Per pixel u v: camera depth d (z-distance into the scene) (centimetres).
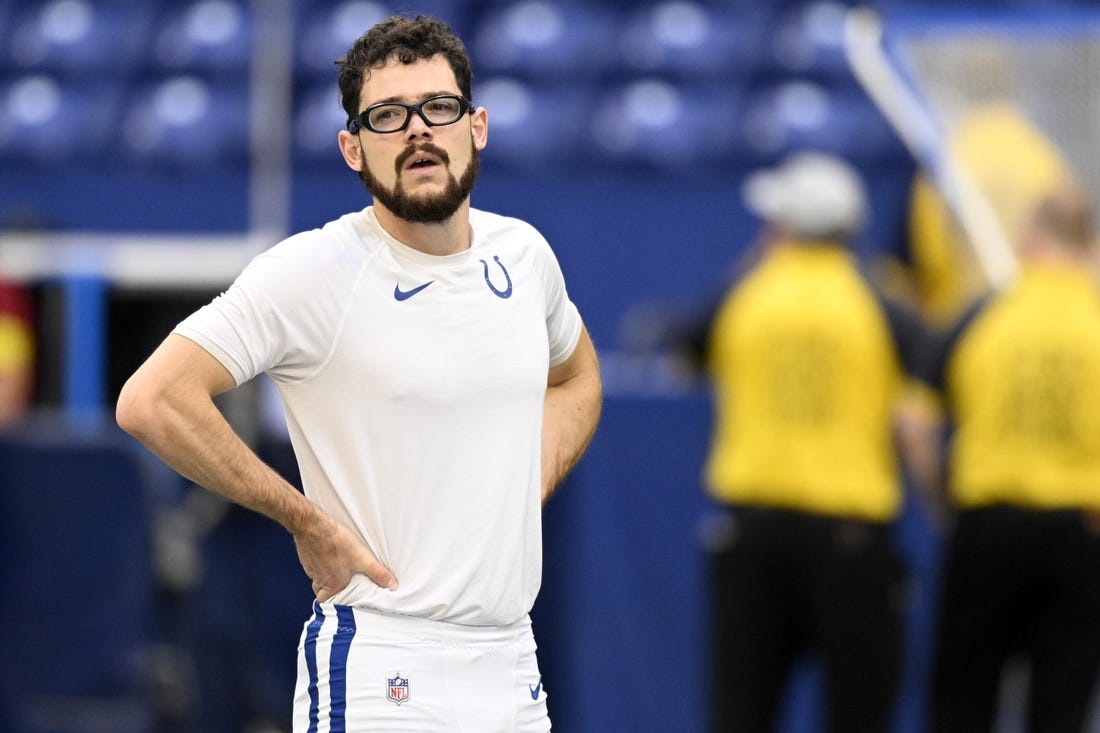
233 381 1146
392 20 1187
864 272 2091
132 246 2759
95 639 2064
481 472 1180
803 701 2219
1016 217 2392
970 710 2077
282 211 3434
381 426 1168
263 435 2112
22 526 2078
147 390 1116
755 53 3944
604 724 2106
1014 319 2038
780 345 2053
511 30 3981
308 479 1198
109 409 2444
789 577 2047
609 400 2125
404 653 1172
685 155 3725
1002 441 2030
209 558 2134
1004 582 2039
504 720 1199
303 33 3947
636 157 3706
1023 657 2261
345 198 3431
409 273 1176
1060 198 2070
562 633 2105
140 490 2061
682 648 2122
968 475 2055
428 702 1171
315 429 1184
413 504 1173
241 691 2145
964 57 2580
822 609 2030
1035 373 2016
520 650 1222
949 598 2069
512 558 1195
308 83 3866
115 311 2458
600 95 3875
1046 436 2019
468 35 3988
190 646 2119
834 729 2048
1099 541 2016
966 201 2427
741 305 2097
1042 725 2027
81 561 2067
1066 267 2050
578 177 3484
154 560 2069
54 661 2072
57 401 2339
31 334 2333
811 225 2075
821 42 3953
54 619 2072
